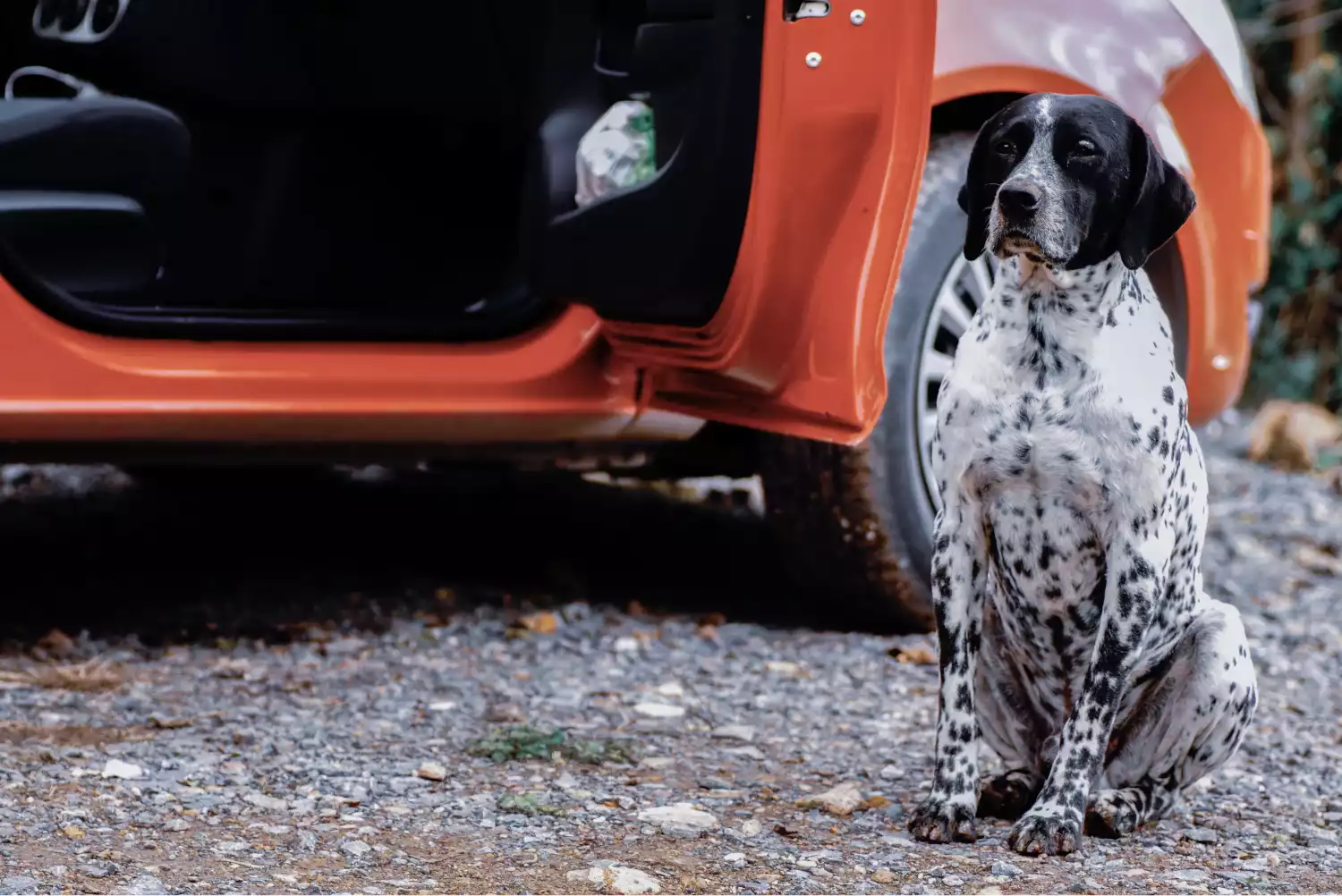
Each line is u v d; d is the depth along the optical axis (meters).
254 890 2.88
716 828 3.33
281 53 5.24
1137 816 3.38
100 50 5.02
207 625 4.91
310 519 6.42
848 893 2.97
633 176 4.37
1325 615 5.67
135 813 3.28
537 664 4.68
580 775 3.69
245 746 3.80
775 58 3.89
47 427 4.19
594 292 4.30
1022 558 3.33
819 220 3.96
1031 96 3.26
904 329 4.82
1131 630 3.23
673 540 6.28
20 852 3.01
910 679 4.64
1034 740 3.57
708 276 4.03
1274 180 10.24
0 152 4.28
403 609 5.18
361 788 3.52
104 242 4.42
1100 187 3.15
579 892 2.93
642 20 4.72
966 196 3.34
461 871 3.03
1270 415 8.62
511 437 4.64
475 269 5.58
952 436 3.30
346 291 5.50
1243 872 3.15
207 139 5.31
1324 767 3.98
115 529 6.09
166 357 4.30
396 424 4.50
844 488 4.79
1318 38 10.38
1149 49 4.97
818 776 3.76
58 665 4.46
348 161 5.48
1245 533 6.93
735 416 4.43
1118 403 3.19
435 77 5.39
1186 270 5.21
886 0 3.81
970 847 3.27
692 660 4.77
